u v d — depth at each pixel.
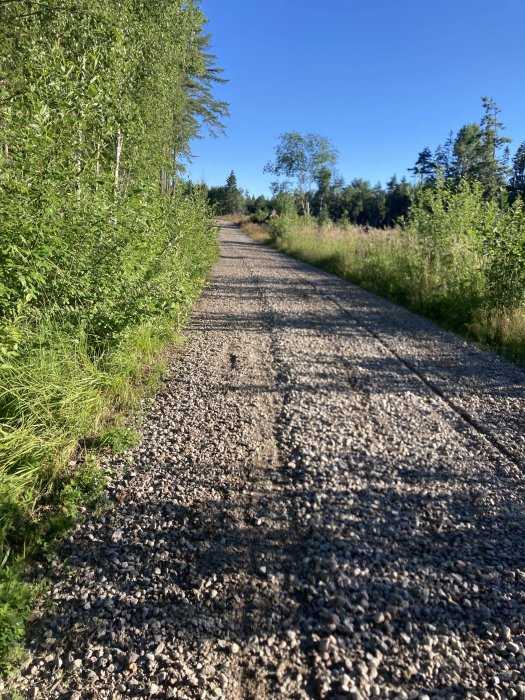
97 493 3.16
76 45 6.80
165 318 6.65
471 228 10.50
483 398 5.00
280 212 38.41
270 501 3.14
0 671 1.98
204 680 1.94
